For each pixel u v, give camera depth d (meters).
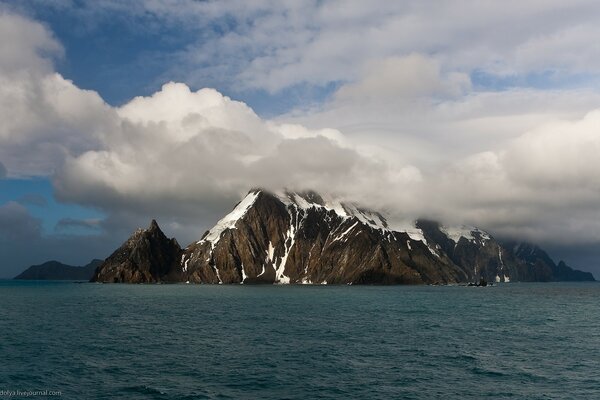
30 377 57.38
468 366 63.84
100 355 70.44
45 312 139.00
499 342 83.38
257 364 64.75
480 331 98.06
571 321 119.19
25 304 175.25
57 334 91.44
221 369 61.84
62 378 57.03
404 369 62.06
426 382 55.81
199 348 76.69
